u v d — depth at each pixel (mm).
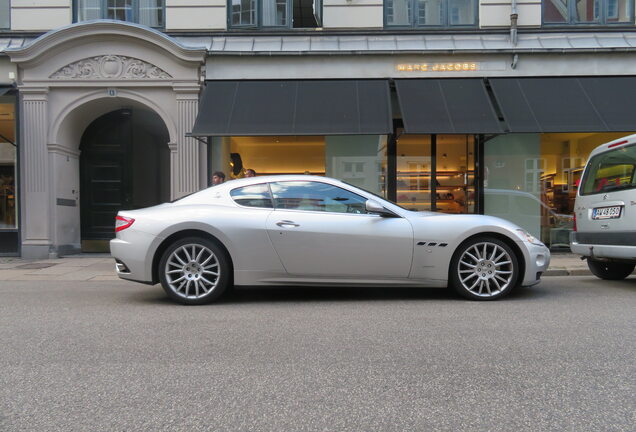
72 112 10289
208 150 10328
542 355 3561
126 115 11422
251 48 10359
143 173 11664
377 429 2463
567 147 10570
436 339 3971
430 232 5332
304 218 5309
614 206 6035
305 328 4332
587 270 7797
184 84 10117
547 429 2455
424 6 10742
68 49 10102
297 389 2963
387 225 5316
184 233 5359
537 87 9977
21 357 3574
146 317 4785
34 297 5941
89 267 8883
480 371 3248
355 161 10602
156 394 2898
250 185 5562
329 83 10195
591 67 10188
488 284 5461
